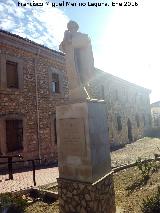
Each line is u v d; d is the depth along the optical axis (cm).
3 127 1234
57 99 1616
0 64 1250
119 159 1471
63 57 1677
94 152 486
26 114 1373
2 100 1247
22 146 1334
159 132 3472
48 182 852
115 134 2427
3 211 529
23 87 1373
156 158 1139
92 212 464
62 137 519
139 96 3291
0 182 872
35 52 1464
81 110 488
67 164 508
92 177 469
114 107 2484
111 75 2370
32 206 644
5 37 1266
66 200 507
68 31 546
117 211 555
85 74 536
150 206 516
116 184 806
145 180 805
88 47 543
